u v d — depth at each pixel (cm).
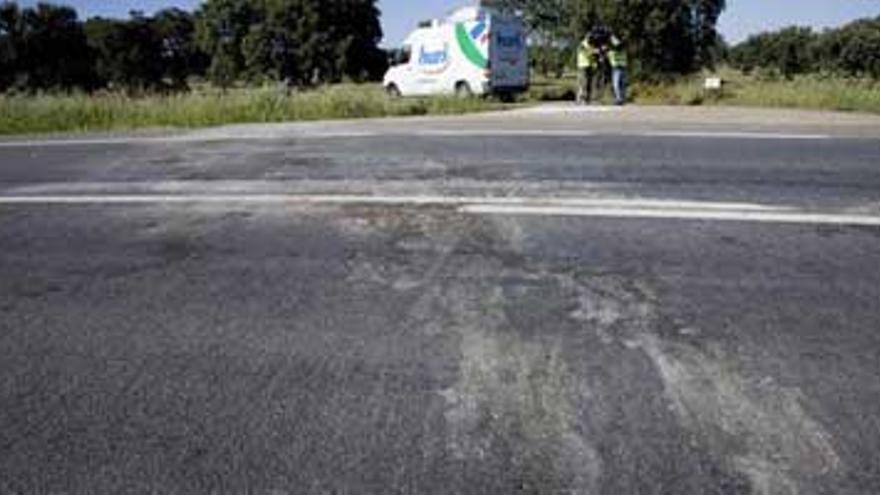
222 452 369
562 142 1123
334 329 493
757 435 369
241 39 9212
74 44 9219
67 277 607
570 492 333
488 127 1337
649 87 2339
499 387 417
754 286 543
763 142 1091
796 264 583
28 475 357
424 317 507
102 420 400
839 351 447
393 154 1067
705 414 387
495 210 749
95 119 1958
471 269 591
